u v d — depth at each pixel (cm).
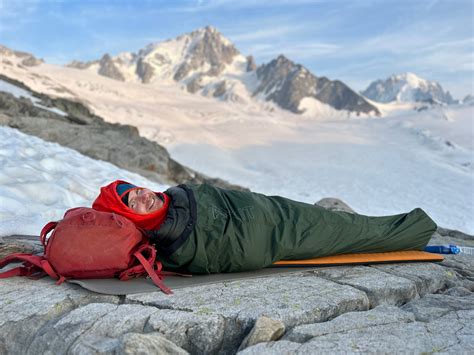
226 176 12162
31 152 801
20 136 1027
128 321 268
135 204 347
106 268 324
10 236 421
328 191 10481
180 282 334
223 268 352
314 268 372
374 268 382
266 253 355
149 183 995
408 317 276
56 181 641
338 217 385
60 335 260
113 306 285
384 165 13300
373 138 19962
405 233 406
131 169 1444
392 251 414
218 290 319
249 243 345
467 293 342
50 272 325
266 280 344
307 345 237
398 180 11650
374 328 258
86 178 771
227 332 271
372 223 399
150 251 335
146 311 279
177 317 271
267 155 15250
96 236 322
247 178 11938
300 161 14112
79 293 309
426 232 416
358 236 388
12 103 1806
